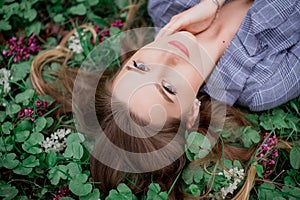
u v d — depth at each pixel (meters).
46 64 2.30
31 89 2.12
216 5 2.03
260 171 1.93
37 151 1.95
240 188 1.95
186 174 1.92
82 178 1.86
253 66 2.02
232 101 2.08
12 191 1.90
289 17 2.00
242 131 2.05
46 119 2.08
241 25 2.03
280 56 2.04
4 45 2.35
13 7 2.36
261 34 2.02
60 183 1.97
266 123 2.06
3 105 2.09
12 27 2.42
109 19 2.46
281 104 2.12
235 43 2.02
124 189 1.83
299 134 2.10
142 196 1.91
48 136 2.09
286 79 2.02
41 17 2.46
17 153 2.02
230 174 1.91
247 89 2.04
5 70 2.18
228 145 2.03
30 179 1.99
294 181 1.98
